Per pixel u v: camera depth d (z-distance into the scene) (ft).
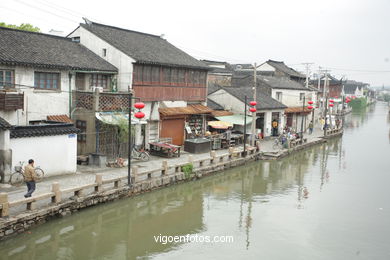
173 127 95.50
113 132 76.38
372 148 131.95
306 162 103.76
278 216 57.67
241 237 49.06
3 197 40.63
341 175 88.22
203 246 45.96
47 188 52.80
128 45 87.56
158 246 45.44
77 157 70.90
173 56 97.19
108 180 55.36
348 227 53.83
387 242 48.91
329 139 149.07
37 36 76.38
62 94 71.56
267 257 43.55
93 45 85.25
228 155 87.86
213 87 127.65
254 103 98.27
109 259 41.27
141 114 62.34
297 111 146.72
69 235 47.14
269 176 85.30
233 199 66.13
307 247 46.65
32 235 43.78
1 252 40.14
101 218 53.78
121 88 82.69
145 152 79.82
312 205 63.82
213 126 99.55
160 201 63.46
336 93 269.23
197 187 73.77
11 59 61.46
